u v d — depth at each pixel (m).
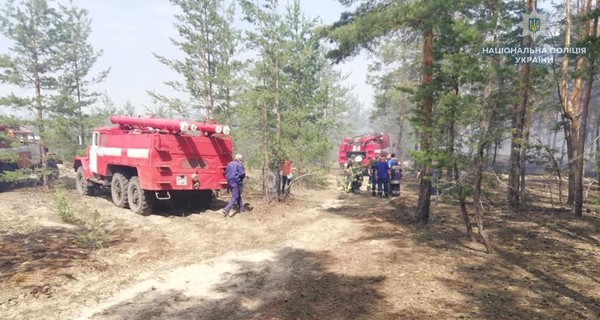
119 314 4.53
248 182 14.57
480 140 6.99
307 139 12.09
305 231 8.82
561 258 6.70
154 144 9.46
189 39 15.73
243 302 4.93
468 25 6.84
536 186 18.77
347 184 16.55
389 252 7.14
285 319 4.36
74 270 5.92
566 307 4.66
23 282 5.31
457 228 9.11
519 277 5.77
